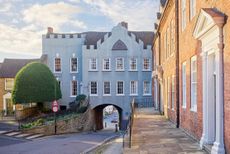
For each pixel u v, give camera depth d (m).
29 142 22.61
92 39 43.28
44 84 35.03
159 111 27.69
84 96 37.81
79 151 18.11
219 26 8.36
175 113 17.33
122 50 40.00
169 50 20.45
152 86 38.41
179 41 16.42
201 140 10.62
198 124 11.73
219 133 8.60
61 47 41.56
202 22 9.89
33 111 37.25
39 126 27.48
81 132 32.50
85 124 34.34
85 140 23.91
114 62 40.00
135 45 40.12
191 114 13.11
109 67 39.97
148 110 29.73
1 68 43.09
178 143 11.59
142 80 40.09
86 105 36.56
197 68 11.74
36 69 35.16
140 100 39.72
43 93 34.88
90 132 33.84
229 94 8.00
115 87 39.91
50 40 41.56
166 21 22.30
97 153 16.30
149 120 20.53
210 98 10.32
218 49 8.55
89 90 39.75
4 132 26.33
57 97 36.59
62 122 29.77
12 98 34.59
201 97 11.21
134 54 40.06
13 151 18.34
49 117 32.19
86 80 39.75
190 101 13.40
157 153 9.80
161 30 26.38
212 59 10.30
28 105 39.25
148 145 11.24
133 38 40.25
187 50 13.91
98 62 39.94
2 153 17.67
